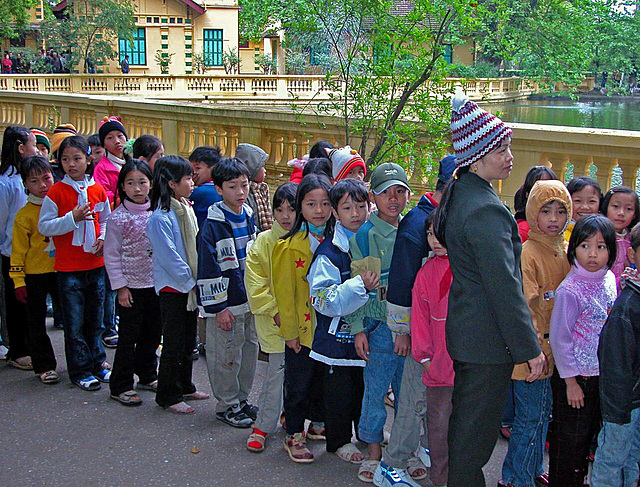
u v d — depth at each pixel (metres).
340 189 3.71
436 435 3.55
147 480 3.73
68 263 4.86
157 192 4.49
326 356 3.80
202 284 4.22
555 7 21.94
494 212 2.88
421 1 6.10
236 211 4.44
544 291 3.70
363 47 6.65
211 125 9.39
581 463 3.58
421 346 3.44
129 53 36.78
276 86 27.08
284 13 6.94
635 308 3.20
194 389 4.81
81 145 4.96
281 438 4.25
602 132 5.68
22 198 5.26
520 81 20.28
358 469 3.88
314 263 3.74
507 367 2.96
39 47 37.38
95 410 4.60
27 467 3.85
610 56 23.05
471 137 2.93
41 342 5.06
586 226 3.45
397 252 3.53
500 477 3.85
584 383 3.48
